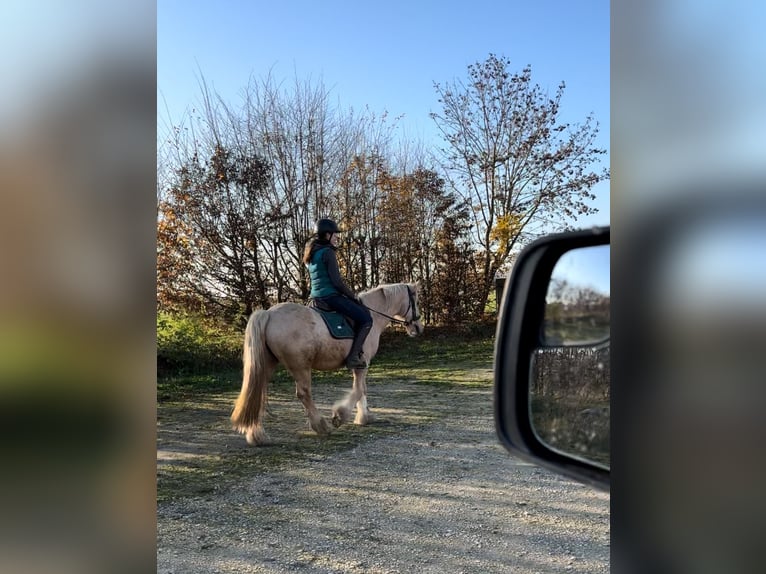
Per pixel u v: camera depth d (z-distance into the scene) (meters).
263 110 13.48
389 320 6.75
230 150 12.87
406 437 5.96
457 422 6.69
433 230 17.05
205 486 4.39
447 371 11.18
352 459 5.14
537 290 1.40
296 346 5.71
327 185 14.33
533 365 1.40
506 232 17.19
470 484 4.43
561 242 1.31
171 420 6.84
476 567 3.04
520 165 17.84
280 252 13.36
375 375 10.70
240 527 3.59
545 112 17.61
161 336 10.51
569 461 1.27
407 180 16.48
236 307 12.41
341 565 3.07
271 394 8.68
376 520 3.70
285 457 5.22
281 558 3.15
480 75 17.50
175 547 3.29
